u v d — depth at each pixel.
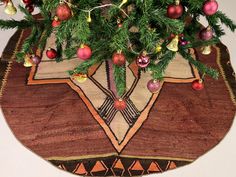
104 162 1.26
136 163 1.26
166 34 1.12
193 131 1.36
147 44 1.03
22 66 1.51
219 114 1.41
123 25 1.03
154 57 1.19
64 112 1.37
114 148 1.29
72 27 1.03
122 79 1.12
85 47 1.01
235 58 1.74
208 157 1.46
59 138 1.31
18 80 1.47
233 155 1.47
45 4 1.07
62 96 1.42
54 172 1.39
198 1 1.03
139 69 1.39
